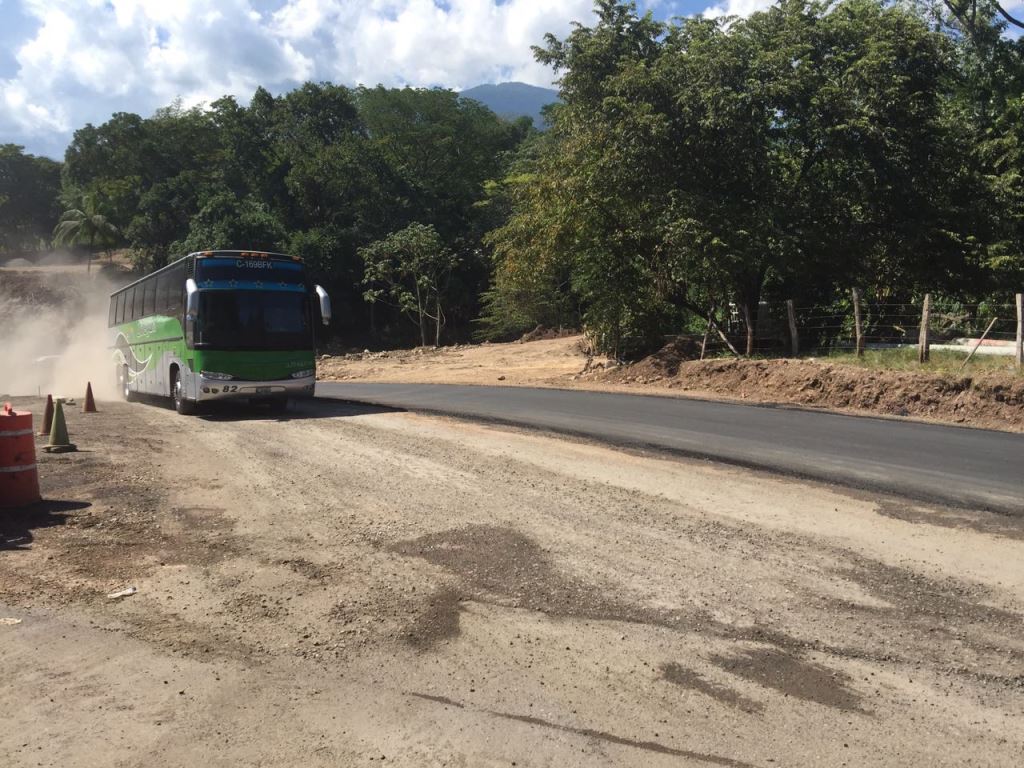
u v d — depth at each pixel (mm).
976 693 4234
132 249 69562
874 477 9062
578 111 21922
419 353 40531
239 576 6066
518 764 3562
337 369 34094
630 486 8805
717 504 8008
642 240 21172
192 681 4348
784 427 12758
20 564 6332
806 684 4332
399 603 5500
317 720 3939
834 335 21078
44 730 3828
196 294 16031
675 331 24281
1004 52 28469
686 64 19453
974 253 20469
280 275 16891
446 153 72000
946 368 14805
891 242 20453
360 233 61969
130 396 22094
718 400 16672
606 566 6199
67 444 11195
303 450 11328
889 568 6094
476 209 67875
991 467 9531
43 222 98000
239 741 3740
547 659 4637
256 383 16203
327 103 70688
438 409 15961
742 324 22031
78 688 4262
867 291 21375
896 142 19375
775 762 3590
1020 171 22703
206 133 72125
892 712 4035
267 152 64812
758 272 20109
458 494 8516
